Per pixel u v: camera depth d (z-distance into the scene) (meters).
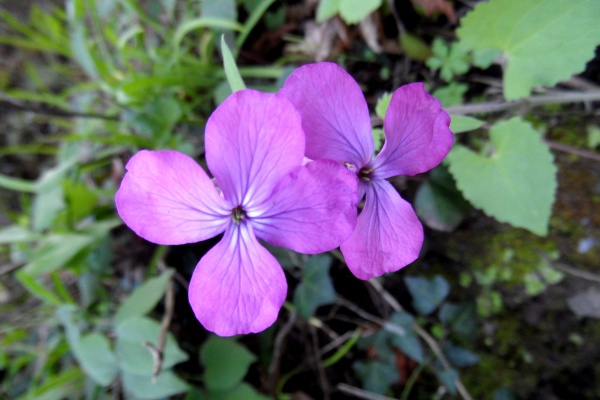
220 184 0.05
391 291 0.10
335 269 0.10
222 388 0.09
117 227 0.11
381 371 0.10
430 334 0.10
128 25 0.12
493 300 0.10
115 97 0.11
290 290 0.10
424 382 0.10
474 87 0.09
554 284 0.09
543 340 0.09
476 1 0.09
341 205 0.05
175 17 0.11
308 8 0.10
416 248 0.06
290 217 0.05
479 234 0.09
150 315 0.10
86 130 0.12
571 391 0.09
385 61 0.10
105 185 0.12
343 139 0.05
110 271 0.10
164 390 0.08
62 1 0.14
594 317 0.09
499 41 0.08
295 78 0.05
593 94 0.08
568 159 0.09
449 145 0.05
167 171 0.05
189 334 0.10
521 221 0.08
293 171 0.05
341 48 0.10
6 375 0.12
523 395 0.10
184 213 0.05
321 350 0.10
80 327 0.10
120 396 0.10
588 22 0.07
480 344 0.10
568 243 0.09
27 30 0.12
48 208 0.10
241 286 0.05
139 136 0.11
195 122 0.10
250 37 0.11
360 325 0.10
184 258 0.10
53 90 0.14
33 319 0.12
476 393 0.10
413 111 0.05
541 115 0.09
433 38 0.09
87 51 0.10
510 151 0.08
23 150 0.13
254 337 0.10
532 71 0.08
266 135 0.05
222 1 0.09
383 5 0.09
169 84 0.10
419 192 0.09
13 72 0.14
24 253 0.11
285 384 0.10
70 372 0.10
